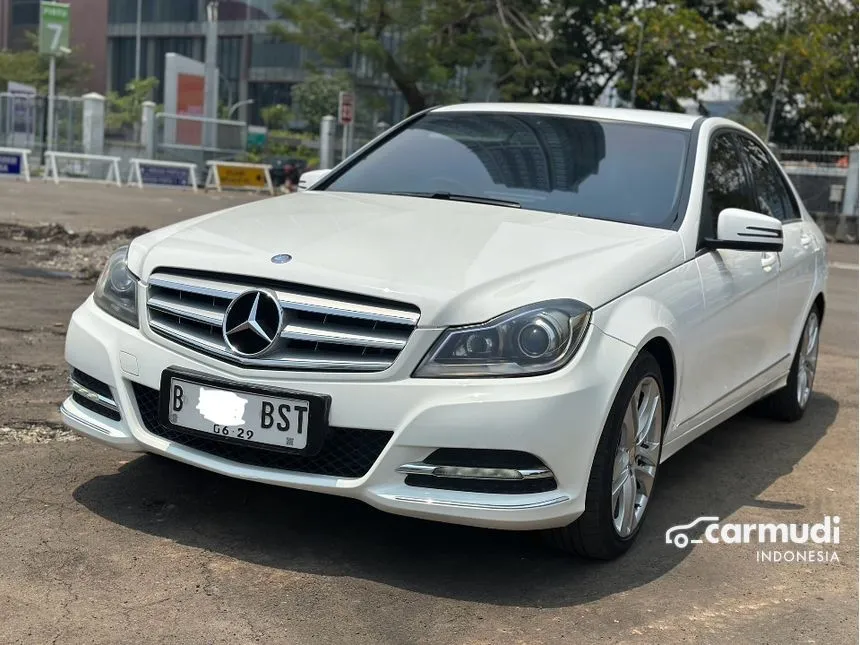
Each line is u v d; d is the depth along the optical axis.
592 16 35.88
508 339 3.17
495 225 3.85
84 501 3.81
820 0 33.69
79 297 7.98
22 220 13.42
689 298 3.95
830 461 5.21
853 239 23.30
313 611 3.09
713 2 37.06
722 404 4.60
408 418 3.13
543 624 3.13
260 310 3.30
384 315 3.19
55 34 30.91
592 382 3.24
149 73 69.88
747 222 4.18
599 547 3.51
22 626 2.86
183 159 29.17
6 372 5.51
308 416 3.19
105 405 3.64
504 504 3.16
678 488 4.62
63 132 27.06
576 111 4.95
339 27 30.17
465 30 32.91
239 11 64.94
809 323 5.92
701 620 3.25
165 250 3.60
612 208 4.23
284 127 59.84
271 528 3.69
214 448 3.43
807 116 34.41
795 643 3.14
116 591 3.12
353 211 4.07
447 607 3.19
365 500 3.22
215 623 2.96
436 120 5.12
